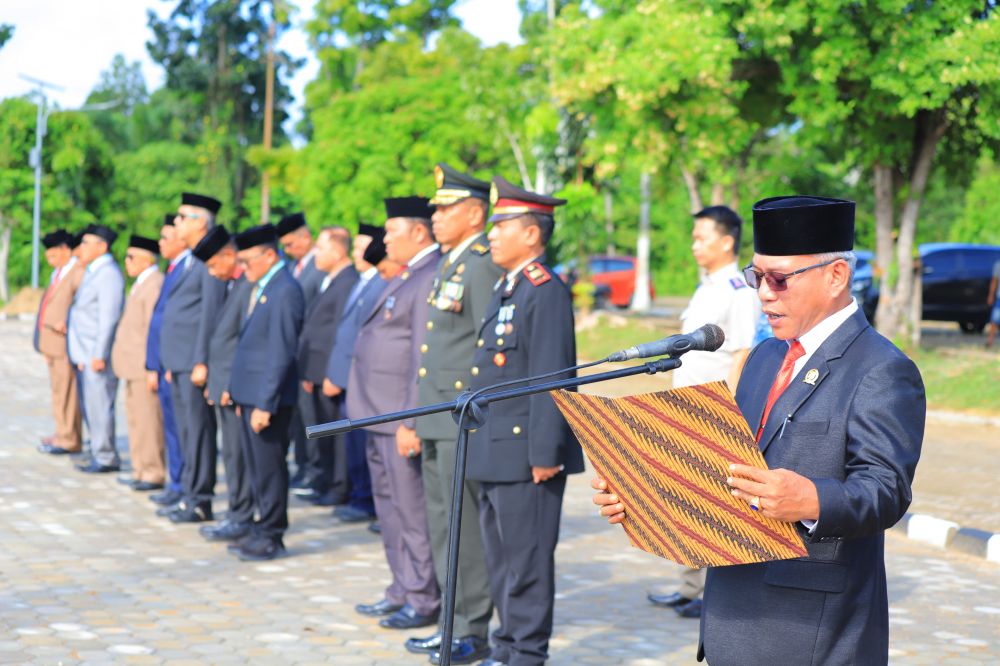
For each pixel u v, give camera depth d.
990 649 5.57
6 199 51.22
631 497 2.67
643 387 16.97
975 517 8.49
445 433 5.35
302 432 9.95
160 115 65.25
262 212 52.81
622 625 5.86
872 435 2.63
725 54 16.56
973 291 23.36
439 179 5.58
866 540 2.74
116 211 54.81
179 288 8.31
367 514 8.56
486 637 5.44
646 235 33.31
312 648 5.41
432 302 5.53
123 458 11.10
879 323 18.38
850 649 2.70
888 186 18.34
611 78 17.16
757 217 2.82
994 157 18.83
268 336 7.10
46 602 6.07
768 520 2.53
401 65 41.22
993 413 13.85
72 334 10.37
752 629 2.77
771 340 3.04
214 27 60.66
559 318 4.80
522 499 4.82
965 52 15.52
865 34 16.41
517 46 29.06
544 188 27.31
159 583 6.55
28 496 9.03
